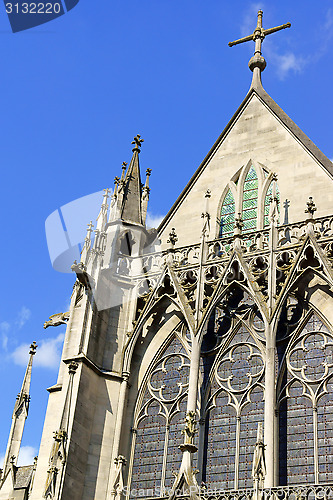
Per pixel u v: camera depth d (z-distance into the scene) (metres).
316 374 38.41
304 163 46.62
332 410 37.03
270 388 37.06
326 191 44.78
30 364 50.03
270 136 49.00
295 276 40.19
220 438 38.72
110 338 43.47
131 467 40.03
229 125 50.69
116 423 40.69
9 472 45.00
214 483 37.41
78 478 37.97
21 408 48.16
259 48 54.50
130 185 50.06
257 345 40.56
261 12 57.12
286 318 40.56
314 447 36.22
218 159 49.81
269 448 35.09
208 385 40.47
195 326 40.84
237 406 39.22
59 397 41.47
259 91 51.44
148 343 43.72
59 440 37.47
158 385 42.25
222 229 47.38
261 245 42.78
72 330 43.28
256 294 40.34
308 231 40.72
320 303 40.16
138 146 52.72
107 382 41.84
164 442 40.12
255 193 47.81
